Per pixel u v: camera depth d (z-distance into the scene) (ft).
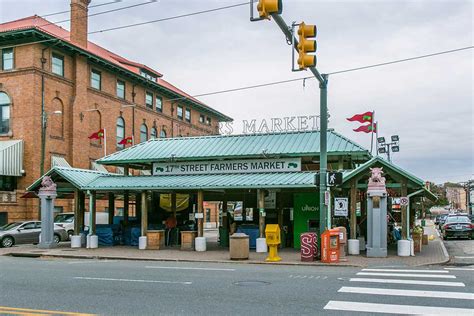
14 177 117.91
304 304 31.04
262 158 80.12
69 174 85.46
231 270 50.44
